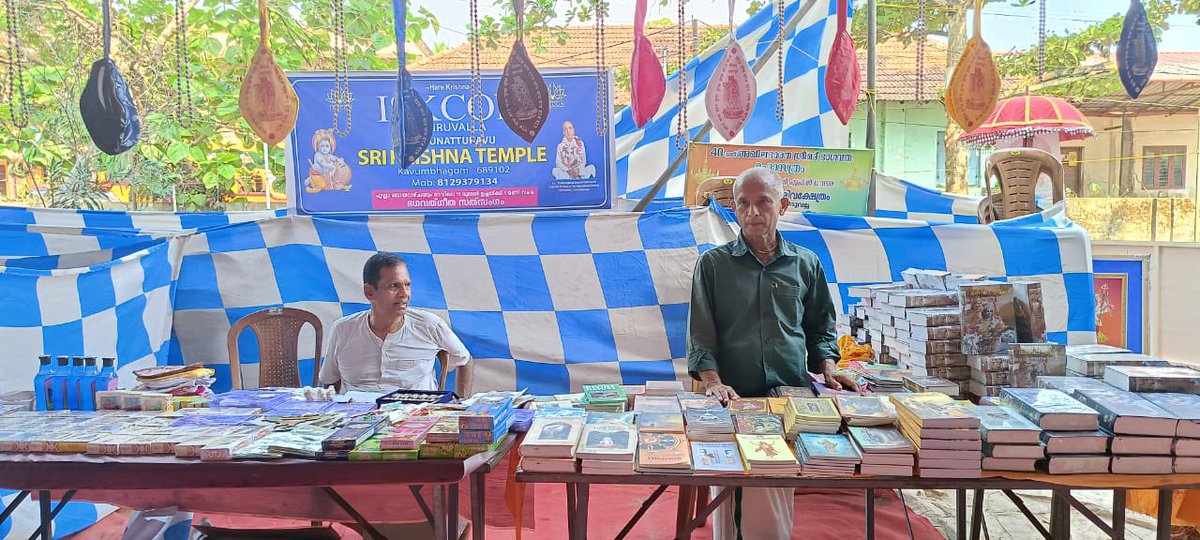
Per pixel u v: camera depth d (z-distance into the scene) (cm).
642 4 314
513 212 482
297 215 470
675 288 448
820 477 239
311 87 470
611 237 450
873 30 499
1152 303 741
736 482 239
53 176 770
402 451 240
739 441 253
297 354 399
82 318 372
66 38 737
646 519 383
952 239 446
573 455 240
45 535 271
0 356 338
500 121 477
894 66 966
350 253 452
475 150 478
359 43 812
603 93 343
